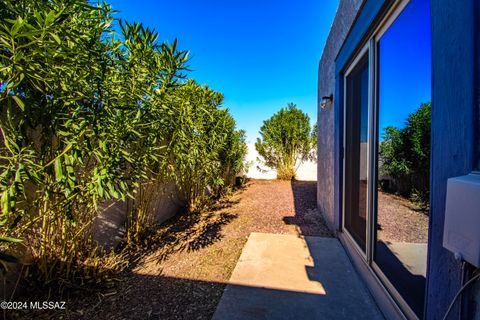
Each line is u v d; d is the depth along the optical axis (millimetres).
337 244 2896
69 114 1625
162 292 2008
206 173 4688
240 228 3660
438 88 1016
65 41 1458
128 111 1985
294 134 9320
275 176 9867
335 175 3129
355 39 2227
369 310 1722
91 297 1941
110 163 1795
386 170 1785
